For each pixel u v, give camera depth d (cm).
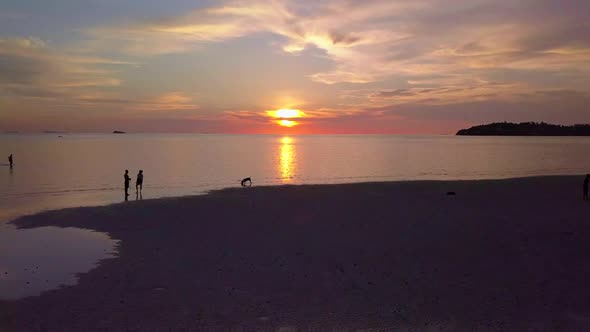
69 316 1094
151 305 1162
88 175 4528
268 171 5234
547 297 1217
